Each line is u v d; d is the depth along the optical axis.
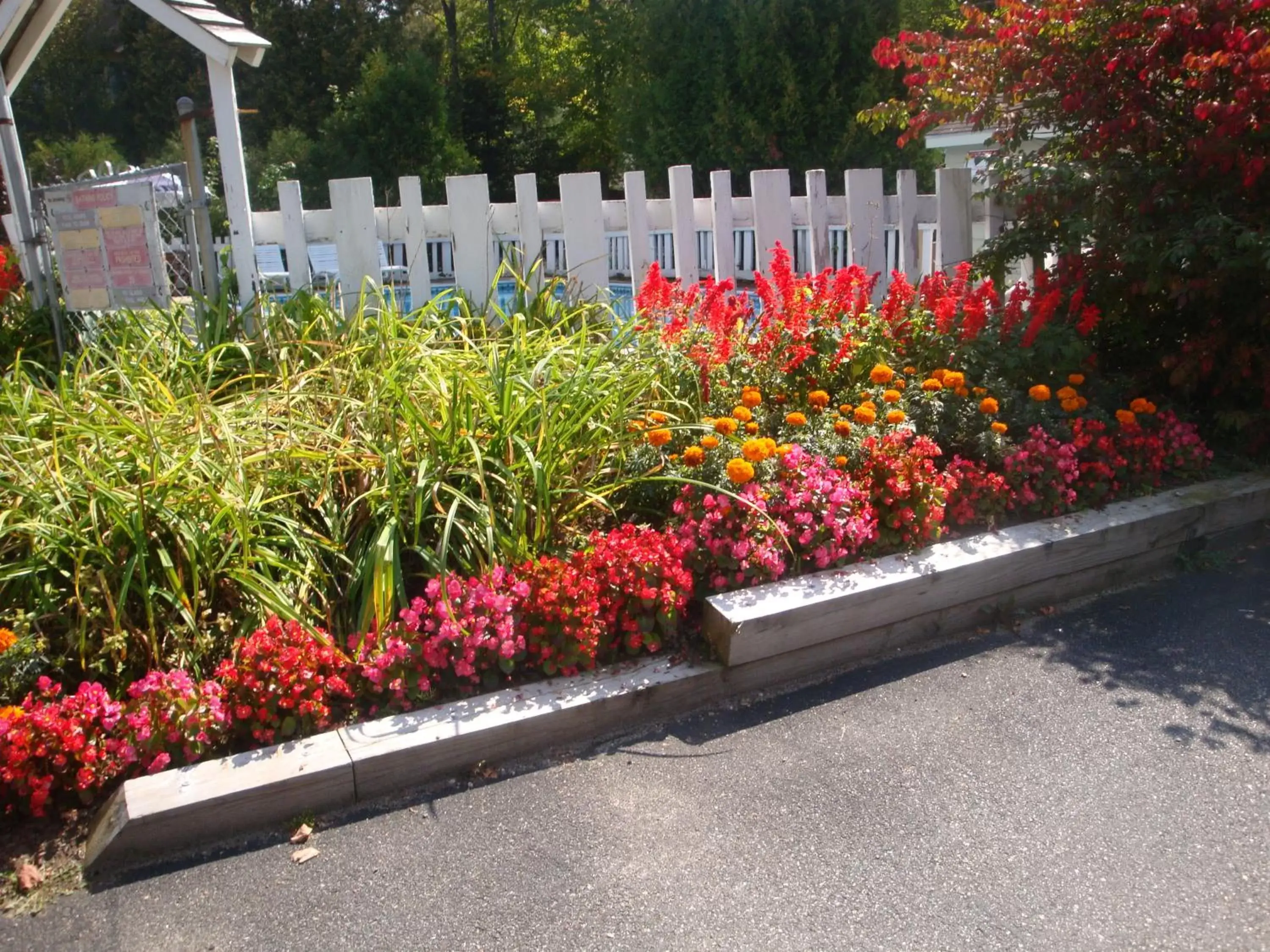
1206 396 5.59
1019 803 2.84
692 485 3.76
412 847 2.68
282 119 25.50
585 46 25.41
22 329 5.56
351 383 4.22
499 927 2.39
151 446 3.48
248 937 2.37
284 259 6.48
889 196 6.27
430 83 21.77
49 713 2.65
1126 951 2.30
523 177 5.69
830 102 15.38
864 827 2.75
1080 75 5.17
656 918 2.42
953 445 4.46
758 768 3.03
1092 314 5.00
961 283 5.20
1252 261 4.66
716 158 16.27
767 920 2.41
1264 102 4.64
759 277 5.03
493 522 3.42
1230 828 2.73
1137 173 5.09
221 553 3.33
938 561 3.85
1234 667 3.60
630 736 3.21
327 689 2.98
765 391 4.68
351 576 3.46
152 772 2.76
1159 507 4.48
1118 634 3.90
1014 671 3.62
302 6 25.64
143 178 5.38
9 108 5.38
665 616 3.38
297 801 2.78
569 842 2.70
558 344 4.47
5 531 3.11
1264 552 4.71
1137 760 3.04
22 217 5.48
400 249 6.72
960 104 5.87
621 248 7.41
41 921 2.42
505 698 3.13
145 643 3.11
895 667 3.66
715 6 15.89
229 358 4.78
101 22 25.94
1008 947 2.32
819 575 3.71
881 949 2.32
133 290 5.15
